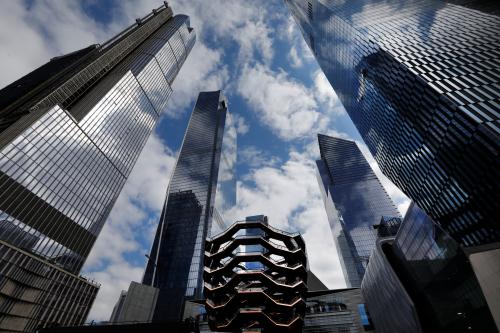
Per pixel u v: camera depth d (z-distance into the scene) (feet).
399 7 308.60
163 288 360.48
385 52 254.88
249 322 181.47
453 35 230.89
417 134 225.76
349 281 537.65
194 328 90.94
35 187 243.81
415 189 255.09
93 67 424.46
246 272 192.24
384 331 245.86
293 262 208.95
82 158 302.86
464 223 188.96
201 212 454.40
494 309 101.14
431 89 191.72
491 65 182.09
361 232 554.05
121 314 287.28
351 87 384.27
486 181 159.43
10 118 303.68
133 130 417.69
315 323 264.72
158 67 540.11
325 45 443.73
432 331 174.19
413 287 196.95
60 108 285.84
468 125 160.97
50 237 252.21
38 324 218.79
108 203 334.65
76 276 266.98
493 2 297.33
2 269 201.57
